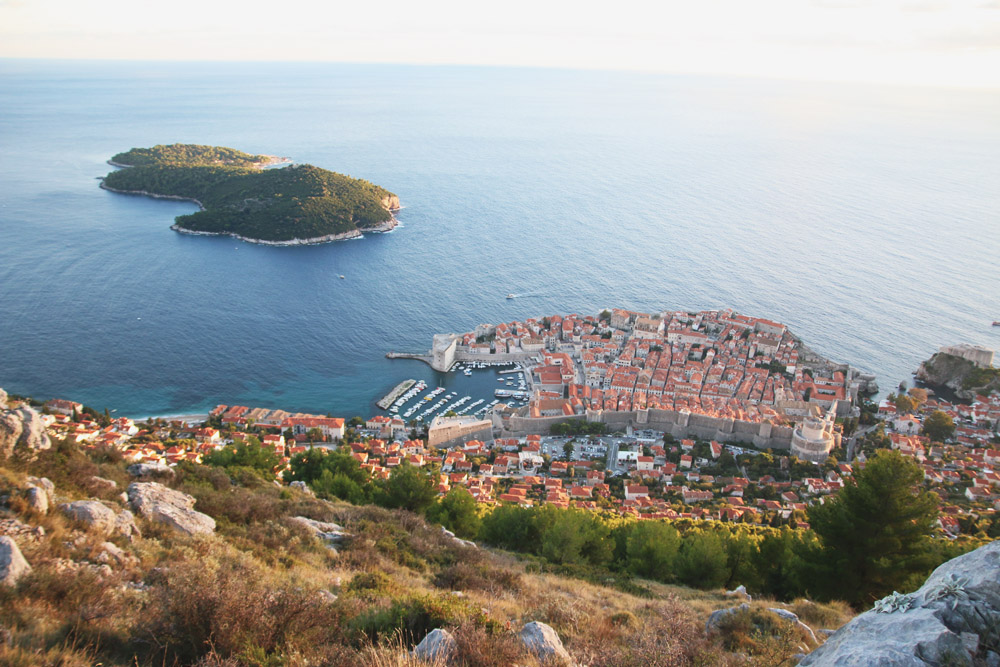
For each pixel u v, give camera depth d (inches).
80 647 672.4
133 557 943.0
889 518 1524.4
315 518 1664.6
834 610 1306.6
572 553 1844.2
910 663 434.6
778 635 956.6
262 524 1392.7
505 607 1103.0
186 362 5935.0
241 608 748.6
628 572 1791.3
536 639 790.5
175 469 1700.3
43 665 605.3
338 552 1380.4
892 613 503.2
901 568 1507.1
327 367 6077.8
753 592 1740.9
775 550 1838.1
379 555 1401.3
